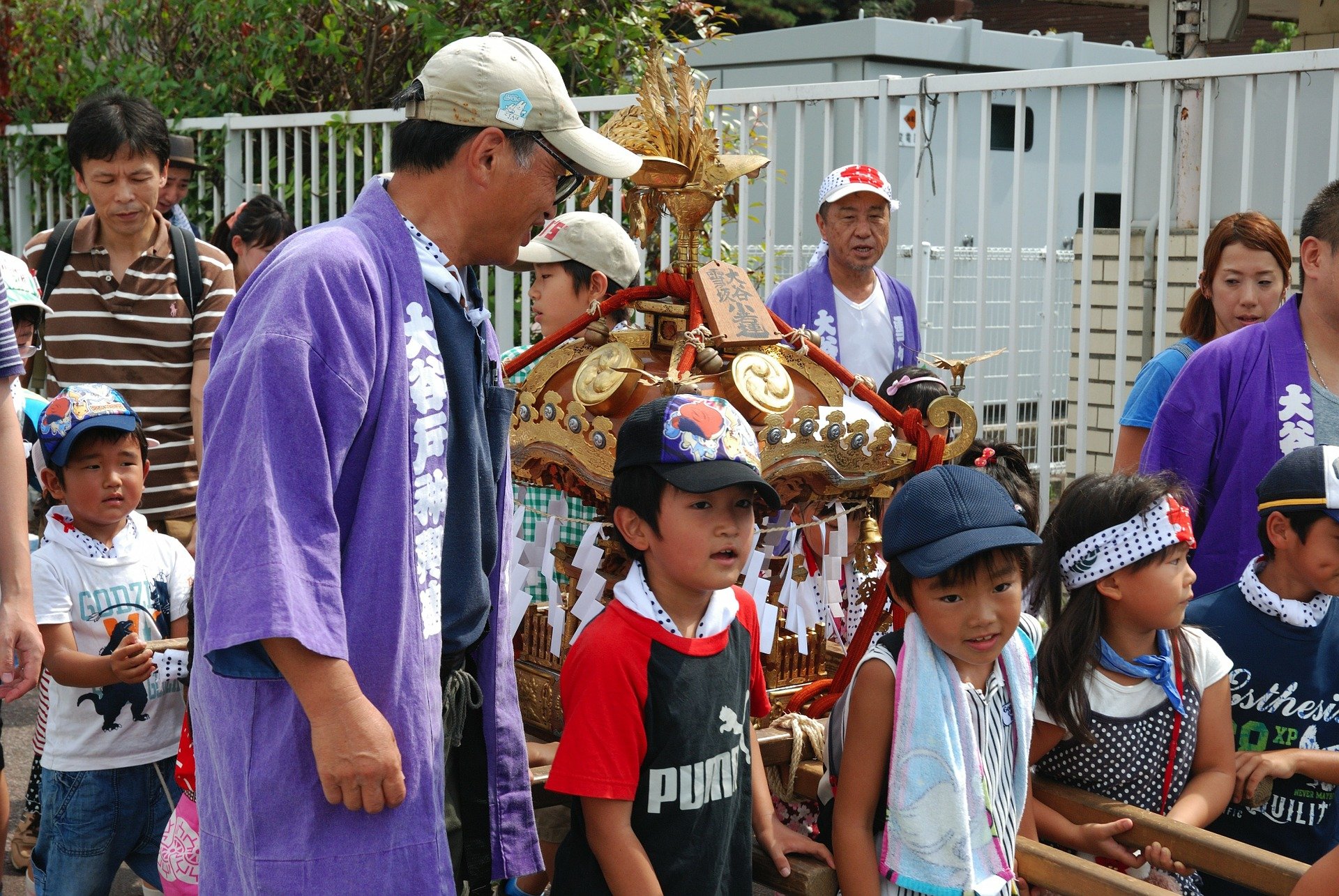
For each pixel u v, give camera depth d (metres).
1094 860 2.17
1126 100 3.74
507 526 1.90
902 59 6.57
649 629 1.84
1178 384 2.77
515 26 5.65
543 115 1.70
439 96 1.70
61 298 3.66
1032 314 6.04
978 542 1.88
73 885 2.58
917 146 4.11
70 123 3.61
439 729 1.69
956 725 1.95
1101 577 2.22
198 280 3.76
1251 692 2.45
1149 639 2.28
